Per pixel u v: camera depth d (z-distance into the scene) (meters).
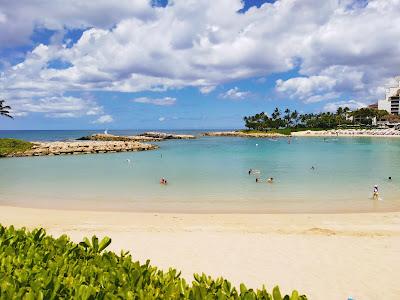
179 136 163.00
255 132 199.88
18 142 81.00
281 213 21.91
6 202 25.95
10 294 3.87
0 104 79.88
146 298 4.08
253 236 15.20
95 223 18.27
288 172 43.41
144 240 14.61
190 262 12.15
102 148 80.62
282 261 12.22
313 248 13.55
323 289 10.12
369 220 19.17
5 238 6.00
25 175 42.09
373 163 54.41
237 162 56.81
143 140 138.62
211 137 180.88
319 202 25.66
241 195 28.48
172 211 22.64
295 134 184.00
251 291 4.22
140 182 35.88
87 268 4.82
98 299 4.05
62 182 36.25
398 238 14.95
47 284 4.18
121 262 5.20
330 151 81.44
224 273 11.22
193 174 41.94
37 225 17.80
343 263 12.05
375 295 9.77
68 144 82.38
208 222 18.52
